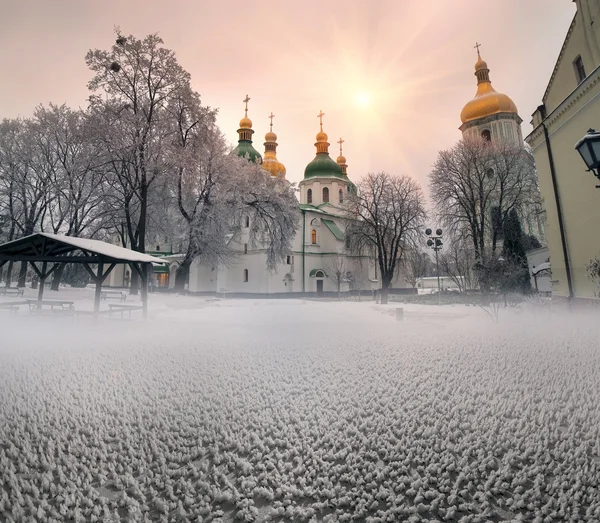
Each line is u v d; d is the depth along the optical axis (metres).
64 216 25.34
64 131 25.27
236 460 3.52
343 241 42.66
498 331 11.28
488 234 30.02
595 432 4.00
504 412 4.60
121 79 22.39
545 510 2.78
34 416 4.56
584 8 12.65
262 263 38.06
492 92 39.97
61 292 23.58
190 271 40.78
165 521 2.70
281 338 10.43
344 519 2.74
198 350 8.61
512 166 27.73
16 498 2.92
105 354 8.05
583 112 12.53
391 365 7.09
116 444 3.90
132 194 23.86
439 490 3.07
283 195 29.92
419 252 33.81
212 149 23.36
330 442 3.87
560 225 14.02
